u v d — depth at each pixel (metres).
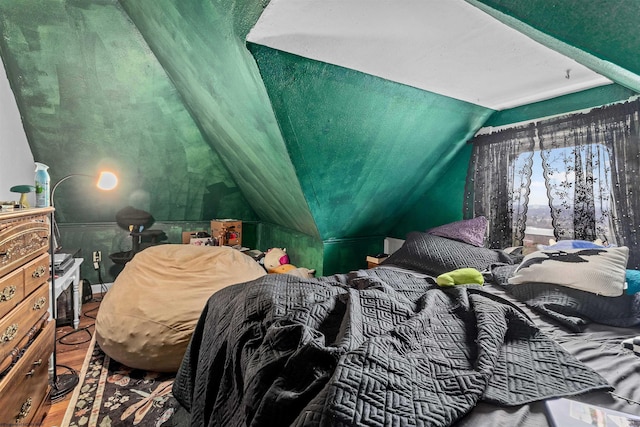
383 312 1.17
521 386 0.80
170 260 2.63
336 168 2.30
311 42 1.46
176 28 1.87
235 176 3.70
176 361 1.87
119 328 1.91
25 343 1.22
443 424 0.66
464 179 2.76
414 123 2.26
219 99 2.19
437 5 1.22
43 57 2.35
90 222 3.49
